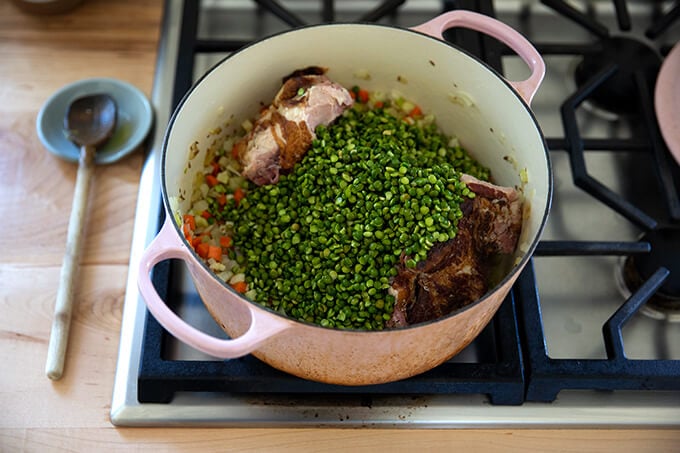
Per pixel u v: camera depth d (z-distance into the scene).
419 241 0.84
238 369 0.86
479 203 0.90
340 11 1.25
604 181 1.08
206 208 0.98
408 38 0.94
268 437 0.87
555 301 0.98
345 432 0.88
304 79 0.99
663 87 1.06
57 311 0.93
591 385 0.88
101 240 1.01
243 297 0.71
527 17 1.24
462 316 0.72
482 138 1.01
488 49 1.11
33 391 0.90
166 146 0.83
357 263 0.86
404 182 0.88
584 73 1.16
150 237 0.98
